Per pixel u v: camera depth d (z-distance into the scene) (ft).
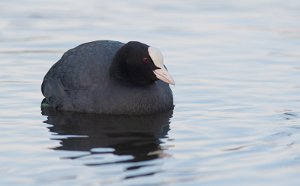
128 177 35.76
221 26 78.48
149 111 49.44
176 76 59.11
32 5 87.20
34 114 48.62
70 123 46.65
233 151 39.91
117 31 75.46
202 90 54.95
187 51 67.97
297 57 65.72
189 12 84.99
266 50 68.39
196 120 47.01
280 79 57.93
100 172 36.50
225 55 66.49
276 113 48.32
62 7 86.63
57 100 50.65
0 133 43.73
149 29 76.54
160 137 43.09
